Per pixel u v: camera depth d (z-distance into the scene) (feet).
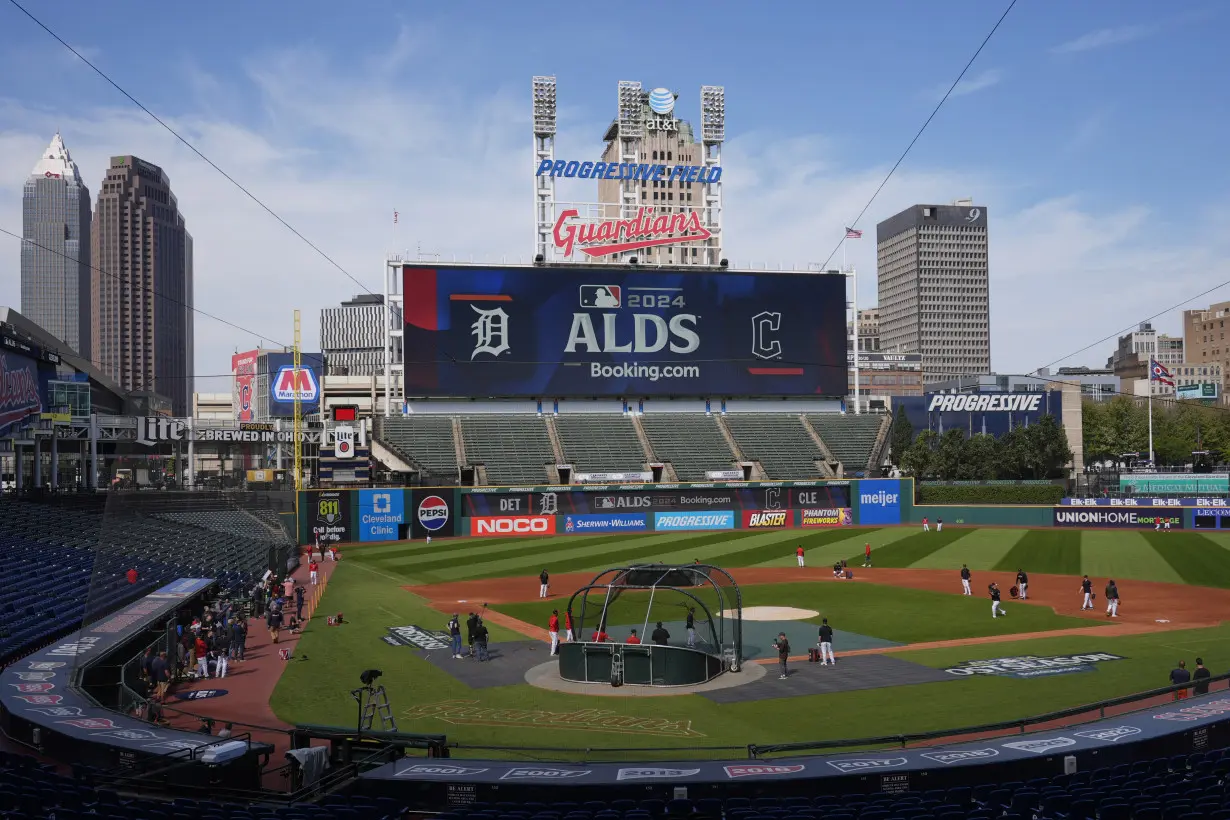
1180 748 77.92
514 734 95.20
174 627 117.29
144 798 66.74
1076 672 118.01
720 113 401.29
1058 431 403.54
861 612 167.32
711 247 430.20
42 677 96.94
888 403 547.90
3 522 199.93
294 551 246.68
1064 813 58.80
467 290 355.36
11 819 53.62
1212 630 146.00
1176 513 301.02
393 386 408.05
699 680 115.75
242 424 312.29
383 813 63.31
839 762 73.26
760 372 377.30
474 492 317.63
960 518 335.88
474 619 132.26
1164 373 400.88
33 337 298.56
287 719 101.35
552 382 361.30
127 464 159.12
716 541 293.23
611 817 59.72
